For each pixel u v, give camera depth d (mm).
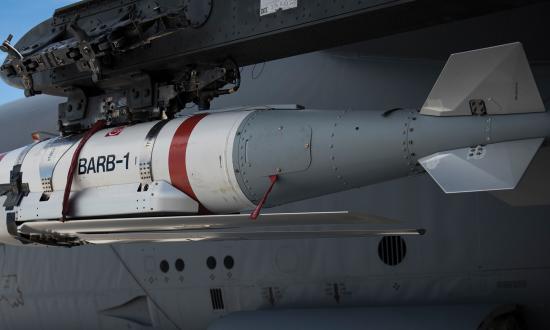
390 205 7027
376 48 7227
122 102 6484
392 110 5035
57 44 6320
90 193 6086
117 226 5832
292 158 5191
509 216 6547
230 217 5148
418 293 6895
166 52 6008
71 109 6770
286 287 7477
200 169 5516
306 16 5293
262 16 5516
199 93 6250
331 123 5164
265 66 8016
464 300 6719
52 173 6355
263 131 5371
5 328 10086
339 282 7203
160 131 5875
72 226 6078
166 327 8484
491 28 6285
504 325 6402
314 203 7418
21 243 6949
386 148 4879
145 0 6090
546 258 6402
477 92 4430
